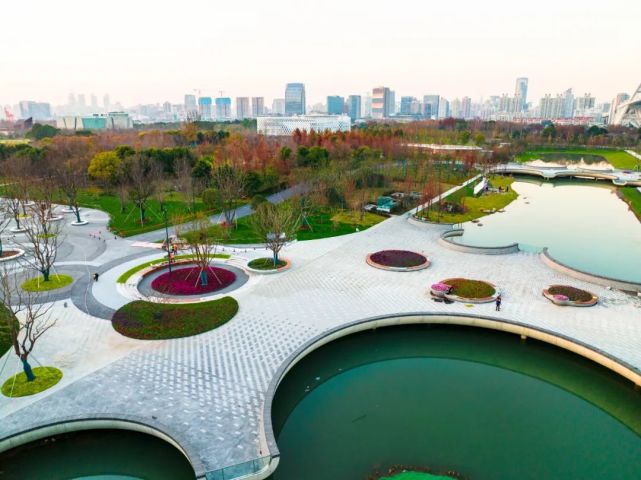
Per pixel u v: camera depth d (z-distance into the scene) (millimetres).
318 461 20031
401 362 28906
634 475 19281
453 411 23750
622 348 26531
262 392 22750
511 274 38438
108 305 32719
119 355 26172
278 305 32562
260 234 43625
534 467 19641
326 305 32531
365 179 69688
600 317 30422
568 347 27062
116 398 22234
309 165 73750
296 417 23234
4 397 22281
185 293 34469
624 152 144250
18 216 56281
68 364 25266
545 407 24281
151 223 55344
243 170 68000
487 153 110125
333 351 29406
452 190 77812
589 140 161375
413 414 23438
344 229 52688
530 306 32125
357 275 38406
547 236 54875
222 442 19344
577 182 98312
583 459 20281
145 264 41156
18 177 63344
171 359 25703
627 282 34906
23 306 31984
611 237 55000
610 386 25984
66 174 64875
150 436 20828
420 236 50406
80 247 46594
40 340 27797
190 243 39219
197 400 22125
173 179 73750
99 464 20906
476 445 21031
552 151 152250
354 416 23250
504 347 29719
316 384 26172
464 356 29797
